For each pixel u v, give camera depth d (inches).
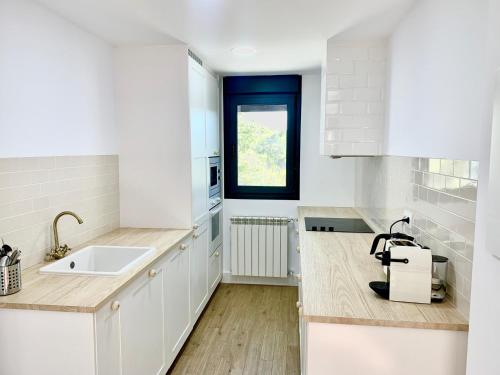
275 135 159.8
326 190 159.0
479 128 47.4
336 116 100.3
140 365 78.8
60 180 87.9
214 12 81.7
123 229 114.7
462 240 56.4
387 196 103.9
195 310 122.0
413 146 73.9
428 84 65.9
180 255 104.7
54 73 85.2
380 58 98.1
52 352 61.5
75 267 86.7
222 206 164.7
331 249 93.6
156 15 84.4
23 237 76.4
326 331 56.9
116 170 114.9
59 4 79.0
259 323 129.0
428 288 60.4
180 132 112.9
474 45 49.0
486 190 41.7
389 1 72.8
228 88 157.2
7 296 63.4
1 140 70.5
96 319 60.9
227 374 99.6
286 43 104.6
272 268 159.5
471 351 44.9
